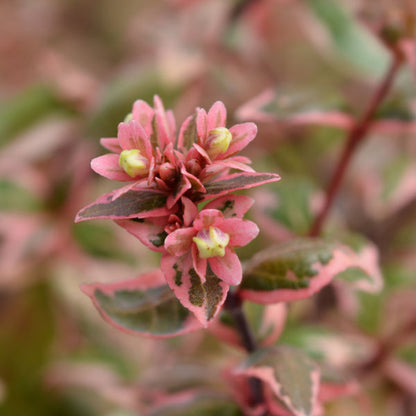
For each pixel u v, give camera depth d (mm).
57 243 491
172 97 451
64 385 498
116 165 297
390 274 449
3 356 512
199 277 296
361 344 421
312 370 314
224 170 304
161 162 295
